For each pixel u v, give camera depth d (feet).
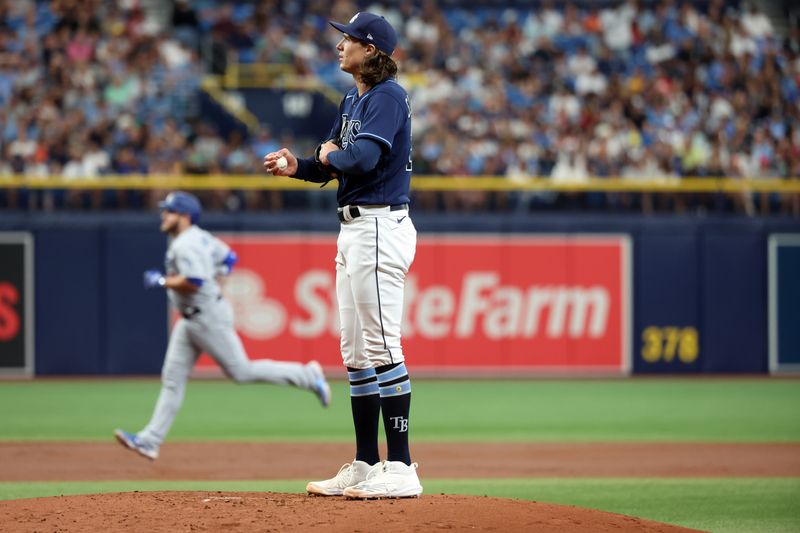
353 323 69.87
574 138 229.66
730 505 88.84
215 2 268.21
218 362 109.81
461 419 153.07
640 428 144.15
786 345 210.38
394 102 66.85
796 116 241.96
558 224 206.80
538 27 261.24
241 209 204.54
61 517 62.95
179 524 60.23
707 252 208.74
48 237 198.70
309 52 261.44
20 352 199.11
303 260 202.90
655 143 227.20
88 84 233.35
